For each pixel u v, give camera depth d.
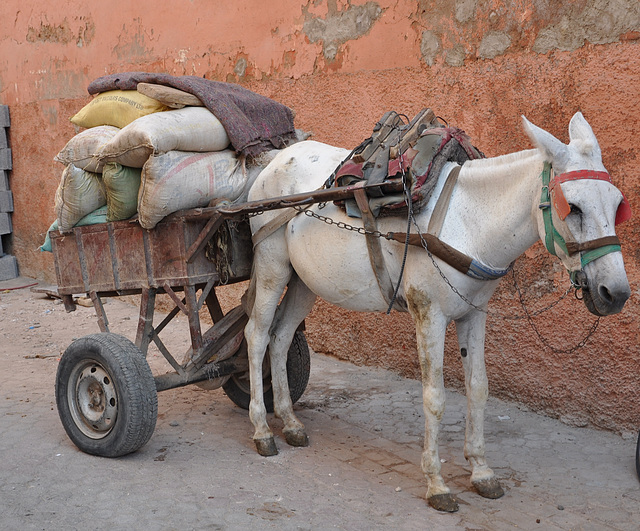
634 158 4.55
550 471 4.29
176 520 3.69
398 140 3.91
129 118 4.64
